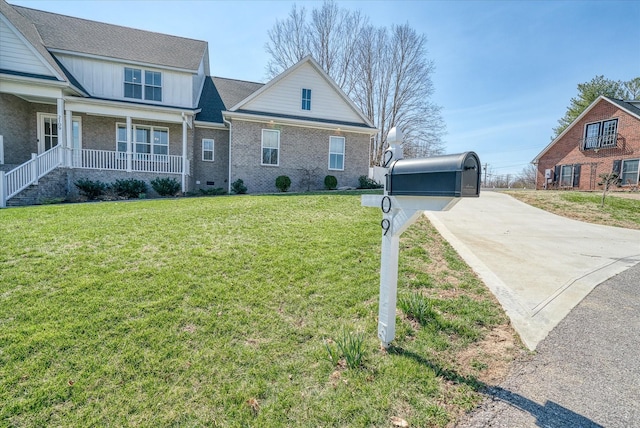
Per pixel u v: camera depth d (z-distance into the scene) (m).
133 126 14.72
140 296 3.52
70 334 2.84
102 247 4.93
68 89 12.33
